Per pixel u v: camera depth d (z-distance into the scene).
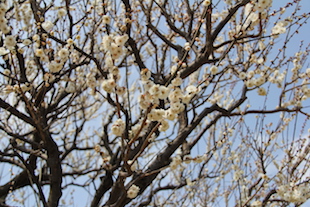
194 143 4.35
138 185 3.81
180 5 5.18
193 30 4.71
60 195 4.38
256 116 5.02
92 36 4.13
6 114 5.67
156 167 3.93
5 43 2.72
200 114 4.22
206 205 4.95
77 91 4.61
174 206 5.43
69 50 3.37
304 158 4.11
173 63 5.38
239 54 4.80
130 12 3.74
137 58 4.14
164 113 2.23
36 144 4.21
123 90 2.20
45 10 4.23
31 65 5.09
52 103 5.34
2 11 2.26
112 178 4.84
